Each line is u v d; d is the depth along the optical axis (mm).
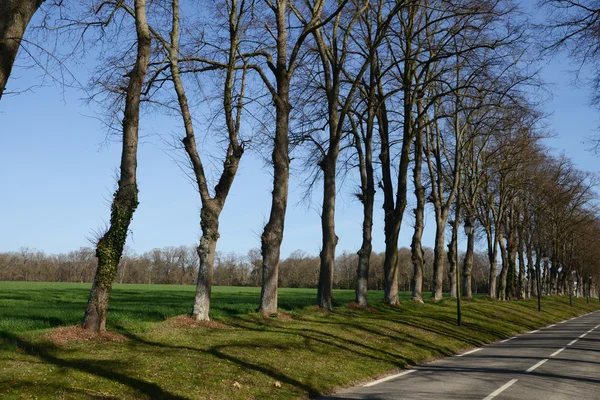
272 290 19219
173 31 16062
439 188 35812
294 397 9812
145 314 18891
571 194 55719
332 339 15883
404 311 26906
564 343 22719
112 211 13164
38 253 106688
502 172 42844
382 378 12633
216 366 10828
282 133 19641
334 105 23641
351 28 24359
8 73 7668
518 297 56219
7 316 16938
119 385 8750
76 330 12367
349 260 112938
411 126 28750
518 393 10523
